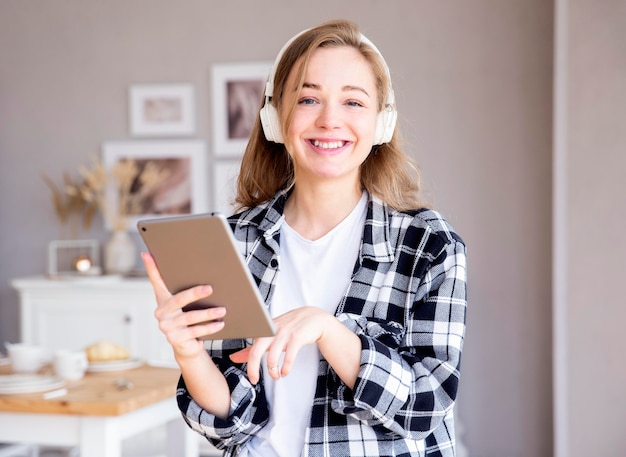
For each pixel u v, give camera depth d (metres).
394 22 4.66
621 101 3.94
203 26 4.91
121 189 4.97
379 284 1.34
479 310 4.57
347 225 1.40
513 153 4.54
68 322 4.54
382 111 1.42
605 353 3.97
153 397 2.52
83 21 5.05
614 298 3.96
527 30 4.53
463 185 4.59
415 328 1.31
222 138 4.89
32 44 5.12
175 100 4.95
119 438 2.43
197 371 1.30
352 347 1.22
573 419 4.00
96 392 2.53
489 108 4.56
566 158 4.01
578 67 3.99
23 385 2.53
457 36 4.59
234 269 1.14
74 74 5.08
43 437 2.45
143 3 4.98
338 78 1.33
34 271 5.16
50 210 5.13
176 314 1.19
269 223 1.43
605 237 3.97
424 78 4.62
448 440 1.36
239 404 1.33
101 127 5.05
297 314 1.21
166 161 4.97
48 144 5.12
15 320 5.18
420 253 1.34
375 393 1.22
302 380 1.33
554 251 4.29
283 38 4.81
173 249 1.16
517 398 4.55
